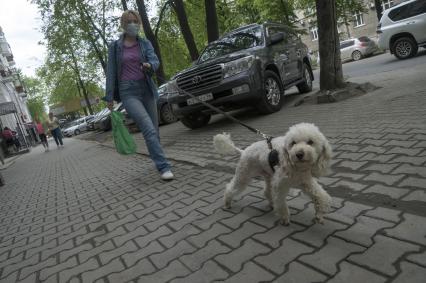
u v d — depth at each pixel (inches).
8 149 1152.8
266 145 142.8
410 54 694.5
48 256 163.3
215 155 277.1
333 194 153.3
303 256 113.3
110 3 1012.5
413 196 135.1
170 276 120.5
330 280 99.1
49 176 428.5
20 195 341.4
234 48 423.8
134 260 137.9
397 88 376.2
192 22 1009.5
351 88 393.7
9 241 200.4
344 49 1263.5
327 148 124.6
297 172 124.8
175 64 1098.1
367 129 240.5
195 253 131.8
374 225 121.8
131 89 243.8
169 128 568.4
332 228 126.2
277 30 468.4
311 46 2004.2
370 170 169.6
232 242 133.3
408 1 679.1
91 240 169.5
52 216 231.5
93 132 1305.4
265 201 165.5
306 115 345.7
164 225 165.0
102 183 296.4
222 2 1268.5
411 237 110.2
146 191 230.4
